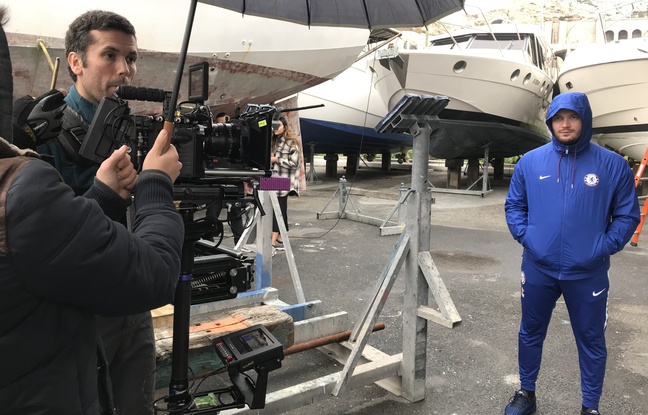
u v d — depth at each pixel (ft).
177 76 4.25
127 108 4.87
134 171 4.34
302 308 11.27
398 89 34.53
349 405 9.09
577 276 8.14
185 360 5.22
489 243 22.86
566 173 8.21
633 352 11.46
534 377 8.84
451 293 15.64
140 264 3.51
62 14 14.56
